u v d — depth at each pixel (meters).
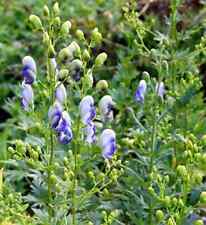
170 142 5.11
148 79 5.19
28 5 8.83
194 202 4.75
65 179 4.39
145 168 5.23
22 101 4.35
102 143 4.30
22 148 4.28
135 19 5.54
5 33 8.48
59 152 4.82
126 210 4.99
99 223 4.71
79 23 8.36
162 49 5.31
